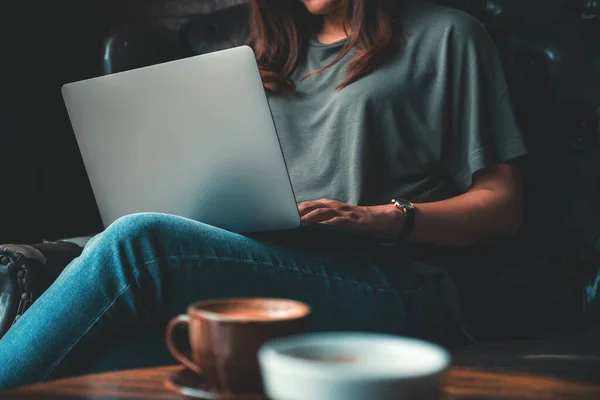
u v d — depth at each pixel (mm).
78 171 2389
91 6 2416
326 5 1545
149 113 1203
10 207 2223
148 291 1066
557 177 1627
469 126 1523
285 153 1579
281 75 1595
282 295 1200
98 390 675
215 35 1903
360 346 557
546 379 746
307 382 493
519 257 1592
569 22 1668
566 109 1647
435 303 1359
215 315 611
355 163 1505
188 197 1223
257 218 1201
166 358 1077
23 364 962
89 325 1001
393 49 1540
